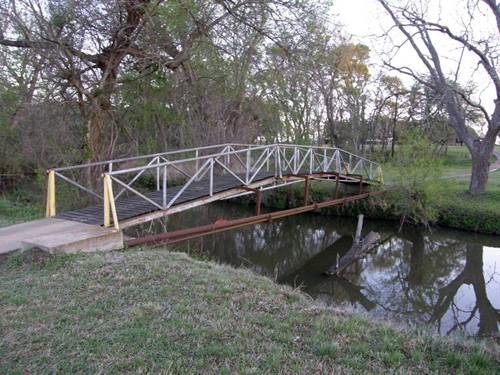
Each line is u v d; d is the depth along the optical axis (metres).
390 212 16.61
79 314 3.34
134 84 10.78
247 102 16.84
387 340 3.14
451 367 2.83
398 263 13.07
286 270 11.86
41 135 11.71
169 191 8.25
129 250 5.78
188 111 14.84
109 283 4.08
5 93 10.75
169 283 4.16
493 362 2.94
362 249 12.04
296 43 9.91
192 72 12.30
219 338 3.04
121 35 9.15
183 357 2.74
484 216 14.62
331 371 2.66
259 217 8.90
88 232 5.57
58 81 9.66
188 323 3.23
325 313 3.72
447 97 16.70
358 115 27.72
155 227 12.18
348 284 10.95
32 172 13.20
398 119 28.97
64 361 2.67
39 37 8.81
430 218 15.10
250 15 9.32
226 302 3.76
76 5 8.65
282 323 3.37
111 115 10.56
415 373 2.70
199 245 13.21
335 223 17.25
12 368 2.59
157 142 14.16
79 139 11.10
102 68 9.92
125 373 2.54
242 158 16.77
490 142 16.61
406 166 15.12
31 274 4.33
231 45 10.45
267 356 2.80
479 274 11.91
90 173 10.18
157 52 9.91
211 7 9.85
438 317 8.91
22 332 3.05
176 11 9.55
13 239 5.36
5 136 11.96
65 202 10.05
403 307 9.54
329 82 20.08
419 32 16.12
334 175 13.13
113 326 3.15
